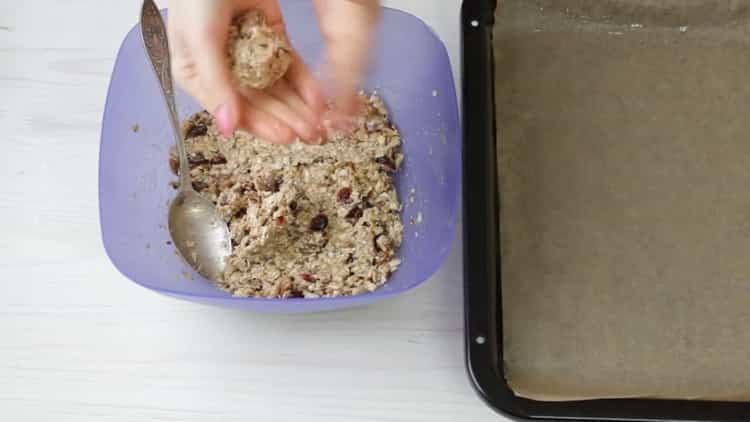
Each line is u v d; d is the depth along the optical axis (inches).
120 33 30.5
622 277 25.8
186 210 26.4
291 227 26.0
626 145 28.0
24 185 28.1
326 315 26.1
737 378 24.2
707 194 27.3
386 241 26.2
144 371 25.4
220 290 25.7
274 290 25.4
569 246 26.3
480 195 24.9
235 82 24.8
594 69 29.1
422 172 27.2
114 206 25.6
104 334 25.9
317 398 24.9
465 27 27.2
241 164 27.3
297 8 28.4
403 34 27.9
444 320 26.0
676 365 24.4
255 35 24.4
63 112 29.3
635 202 27.1
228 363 25.4
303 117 25.7
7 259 27.0
